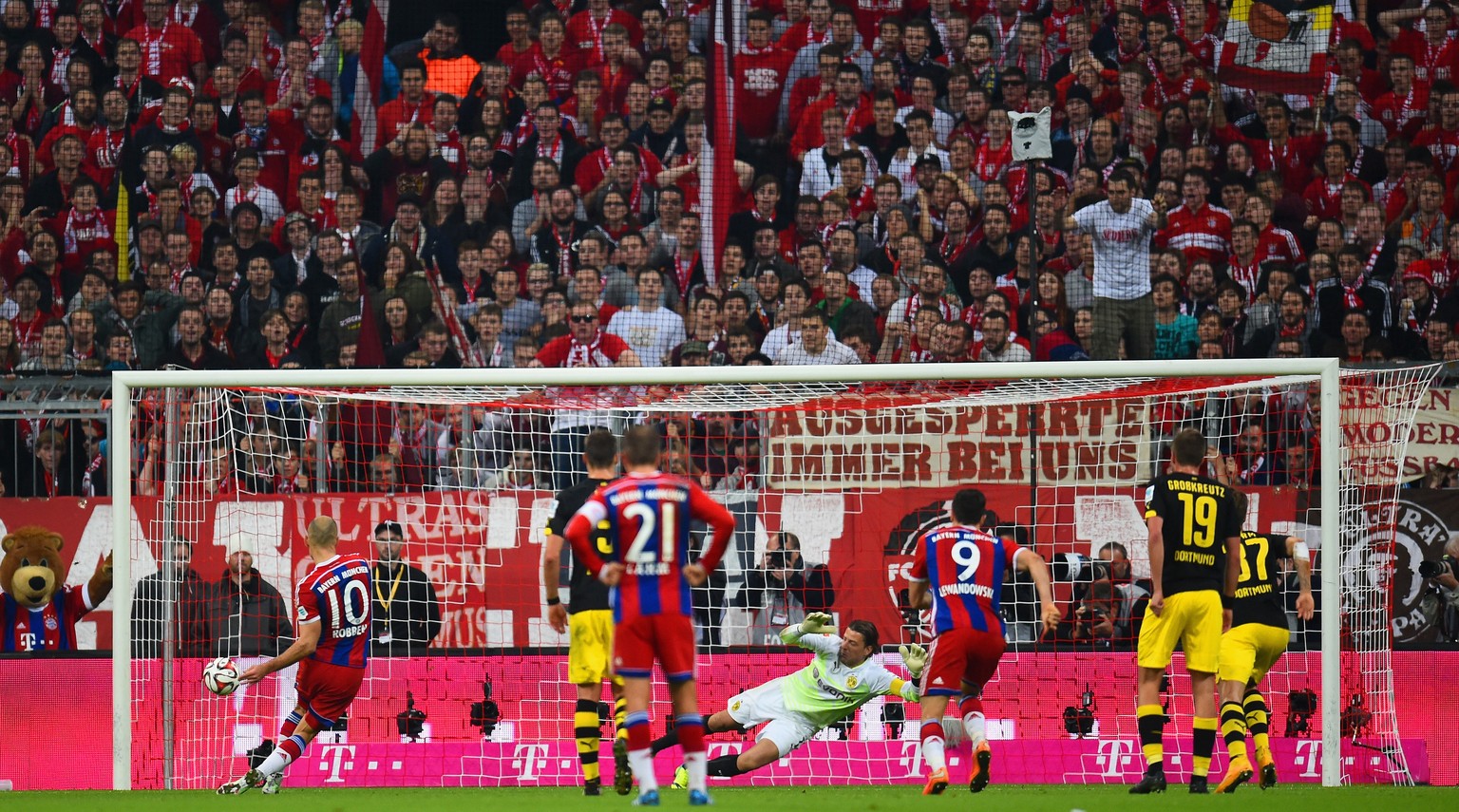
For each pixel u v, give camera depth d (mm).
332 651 27938
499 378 31766
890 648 35656
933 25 54500
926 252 51188
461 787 32469
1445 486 42281
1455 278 50844
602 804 21609
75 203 51188
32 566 38125
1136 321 49094
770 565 37844
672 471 40500
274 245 50500
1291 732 35062
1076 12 54312
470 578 37094
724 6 54531
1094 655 34938
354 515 37094
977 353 49594
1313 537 37312
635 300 50281
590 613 24453
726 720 30438
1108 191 49750
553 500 37469
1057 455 38844
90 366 48625
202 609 36688
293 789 30953
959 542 25516
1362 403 38469
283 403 42719
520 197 52281
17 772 34562
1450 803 22312
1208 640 25938
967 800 23188
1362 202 51594
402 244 50625
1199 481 26297
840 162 52406
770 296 50656
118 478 31859
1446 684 35031
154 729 34438
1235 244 50844
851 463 38906
